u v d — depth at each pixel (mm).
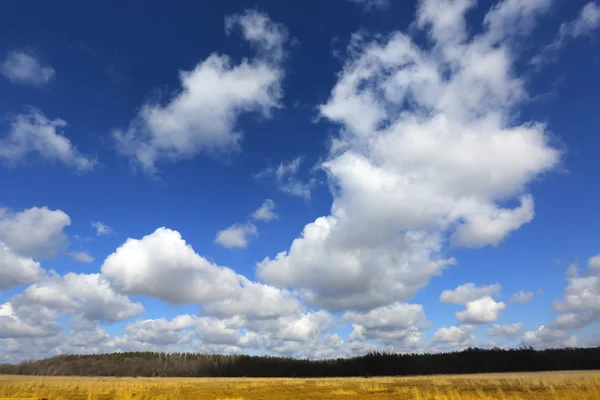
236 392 34188
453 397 24828
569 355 104000
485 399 23969
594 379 32312
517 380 42469
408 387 38062
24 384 36312
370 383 46656
